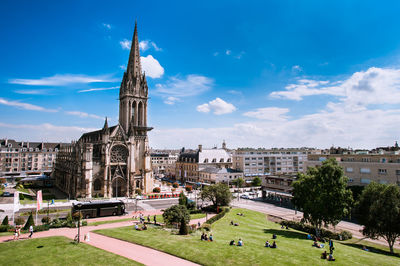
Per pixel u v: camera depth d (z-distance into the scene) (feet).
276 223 203.00
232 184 421.18
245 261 99.25
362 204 156.25
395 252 144.05
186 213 167.43
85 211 202.80
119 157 331.16
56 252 106.11
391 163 227.61
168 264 96.12
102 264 93.61
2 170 524.52
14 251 107.24
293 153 545.85
